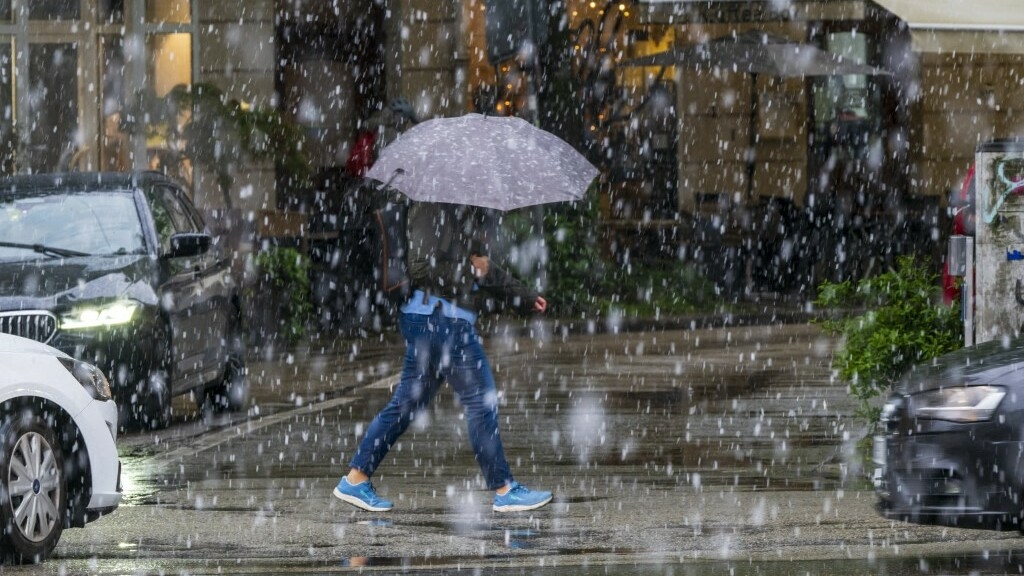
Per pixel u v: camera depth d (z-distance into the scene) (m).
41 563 19.47
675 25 64.56
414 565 19.12
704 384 38.75
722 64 57.91
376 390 39.12
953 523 18.95
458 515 22.50
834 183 65.50
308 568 19.00
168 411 31.47
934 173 65.88
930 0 38.16
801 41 65.31
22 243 31.84
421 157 21.31
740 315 55.19
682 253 61.88
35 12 61.09
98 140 61.06
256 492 24.67
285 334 49.62
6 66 60.97
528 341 50.06
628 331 53.31
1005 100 66.31
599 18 63.12
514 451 28.69
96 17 60.97
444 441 30.05
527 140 21.75
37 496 19.50
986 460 18.58
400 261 21.80
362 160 53.59
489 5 47.41
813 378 39.69
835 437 30.00
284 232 53.88
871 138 65.69
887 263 61.12
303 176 55.66
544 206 56.53
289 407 36.06
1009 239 25.83
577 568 18.91
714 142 64.75
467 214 21.59
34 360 20.25
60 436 20.47
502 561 19.31
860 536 20.78
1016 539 20.56
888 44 65.44
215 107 54.50
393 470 26.69
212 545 20.47
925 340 28.30
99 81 61.06
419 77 61.38
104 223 32.44
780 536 20.80
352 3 63.56
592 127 61.75
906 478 19.16
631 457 27.86
